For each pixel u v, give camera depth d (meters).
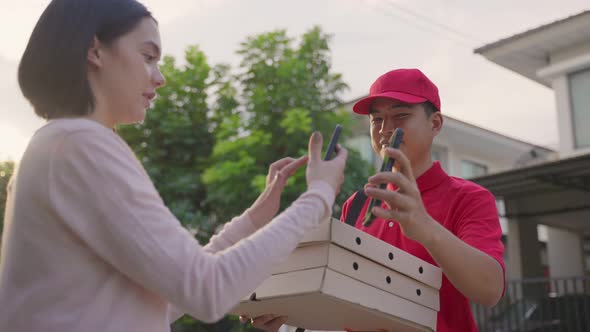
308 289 1.28
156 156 9.04
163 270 1.05
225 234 1.51
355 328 1.54
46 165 1.08
